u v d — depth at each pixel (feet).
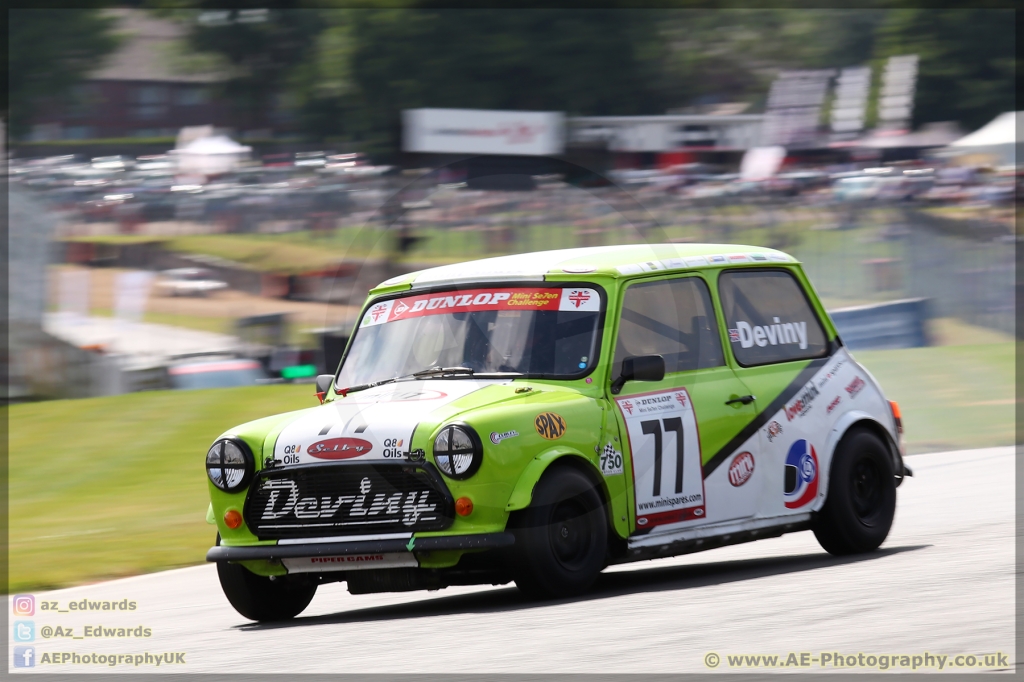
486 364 60.08
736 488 62.44
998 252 188.24
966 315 188.24
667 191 159.53
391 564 54.03
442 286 64.44
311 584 59.26
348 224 180.45
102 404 148.25
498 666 40.19
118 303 163.22
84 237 168.76
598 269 61.26
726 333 65.10
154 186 177.78
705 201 169.27
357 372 63.46
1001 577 53.83
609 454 57.11
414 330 63.31
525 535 53.11
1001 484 97.55
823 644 41.06
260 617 59.57
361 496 54.65
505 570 53.93
